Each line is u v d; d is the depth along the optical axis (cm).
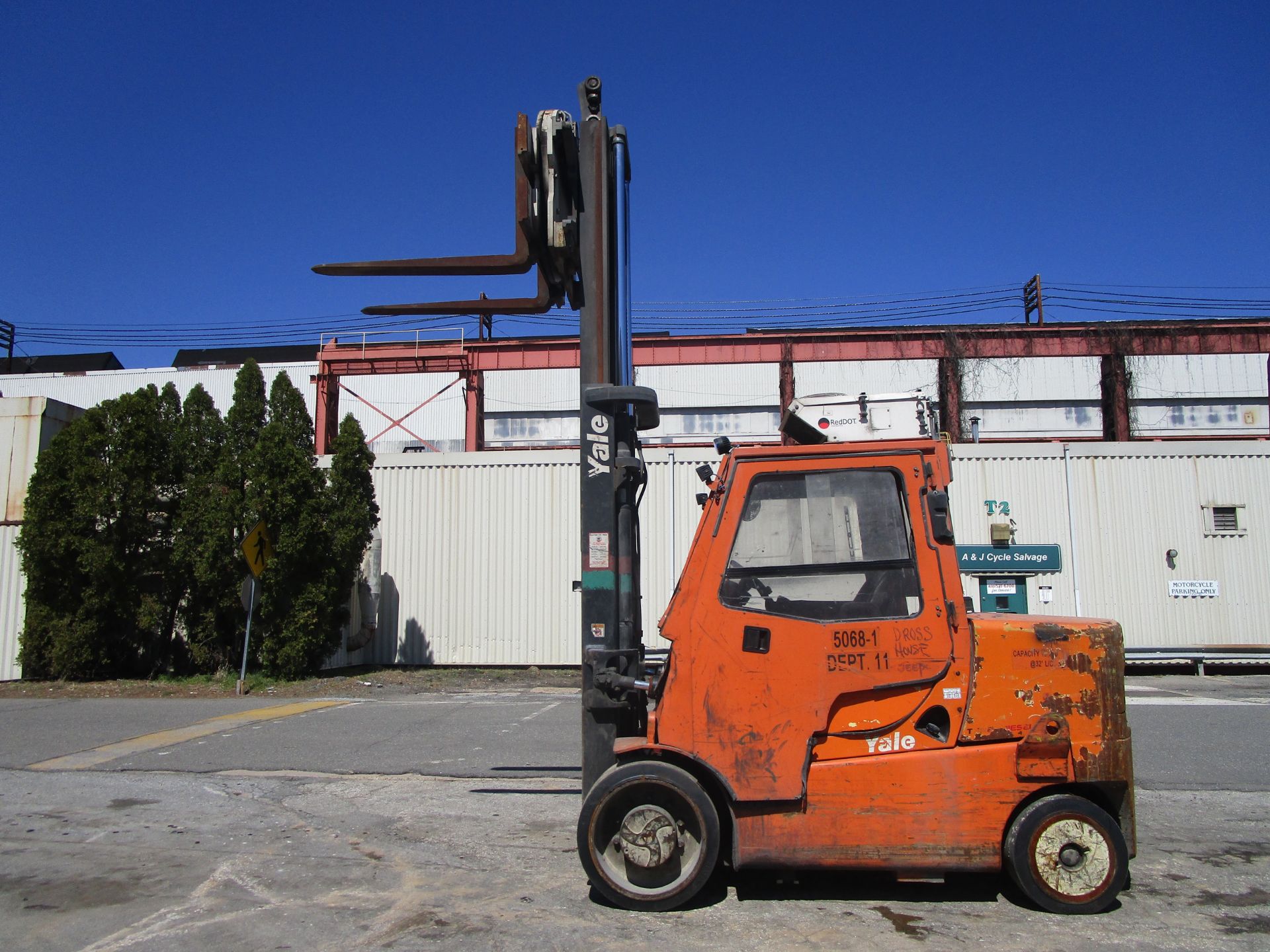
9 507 1511
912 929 431
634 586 510
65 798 693
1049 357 2802
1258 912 455
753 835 446
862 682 448
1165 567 1753
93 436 1462
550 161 570
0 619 1481
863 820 442
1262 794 709
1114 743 449
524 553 1838
